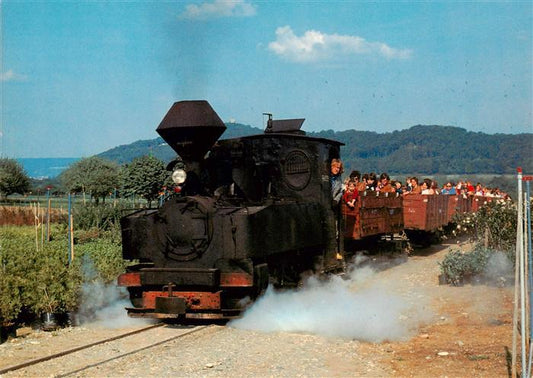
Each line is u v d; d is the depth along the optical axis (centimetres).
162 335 1014
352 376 775
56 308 1134
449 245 2422
